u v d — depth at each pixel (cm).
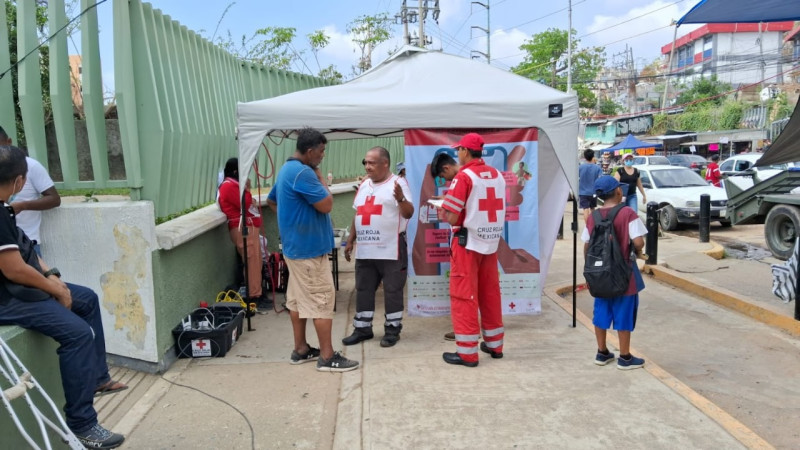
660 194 1428
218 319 561
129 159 479
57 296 314
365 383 453
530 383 448
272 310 679
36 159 481
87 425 317
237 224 644
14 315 297
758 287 809
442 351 526
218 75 766
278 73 1028
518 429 375
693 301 772
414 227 588
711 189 1432
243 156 575
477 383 450
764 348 587
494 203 478
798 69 4209
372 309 555
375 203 532
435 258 590
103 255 469
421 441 362
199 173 668
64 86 479
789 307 689
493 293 498
